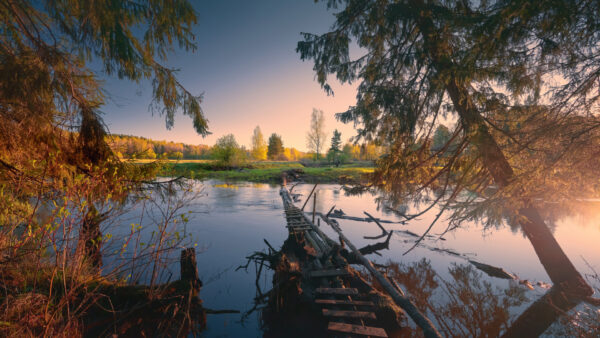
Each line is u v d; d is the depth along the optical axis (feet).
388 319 12.24
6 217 8.50
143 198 12.65
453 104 17.78
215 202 49.37
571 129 11.07
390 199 20.98
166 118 14.61
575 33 10.41
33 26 8.89
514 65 12.49
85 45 10.37
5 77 7.99
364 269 20.02
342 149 190.49
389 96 18.22
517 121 14.69
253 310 13.52
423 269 19.76
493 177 16.19
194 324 12.03
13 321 7.41
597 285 16.58
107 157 11.57
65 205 8.57
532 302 14.43
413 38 18.65
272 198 55.98
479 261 21.49
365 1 17.95
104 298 11.12
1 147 9.00
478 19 11.70
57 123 10.30
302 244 23.63
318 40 19.93
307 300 13.62
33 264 9.62
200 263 20.08
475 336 11.34
